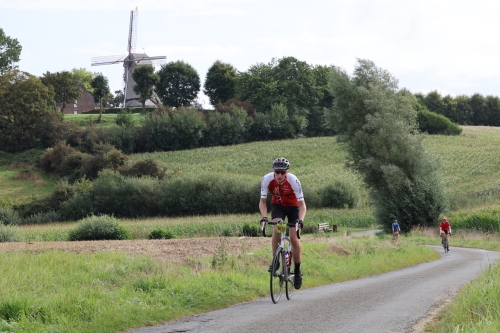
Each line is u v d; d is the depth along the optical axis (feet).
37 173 281.33
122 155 266.98
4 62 374.02
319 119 399.03
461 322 21.21
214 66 442.09
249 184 213.66
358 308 27.96
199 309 29.78
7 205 215.72
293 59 405.39
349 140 178.81
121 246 55.72
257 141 365.81
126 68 439.22
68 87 363.76
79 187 220.64
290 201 30.19
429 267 61.00
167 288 33.37
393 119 166.81
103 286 34.68
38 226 168.55
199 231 141.49
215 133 349.00
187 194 214.90
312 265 48.78
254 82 400.88
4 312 26.11
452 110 520.83
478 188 222.48
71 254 45.03
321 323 24.11
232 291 33.73
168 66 438.81
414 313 26.43
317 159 312.50
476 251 101.24
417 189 157.38
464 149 320.29
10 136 301.63
